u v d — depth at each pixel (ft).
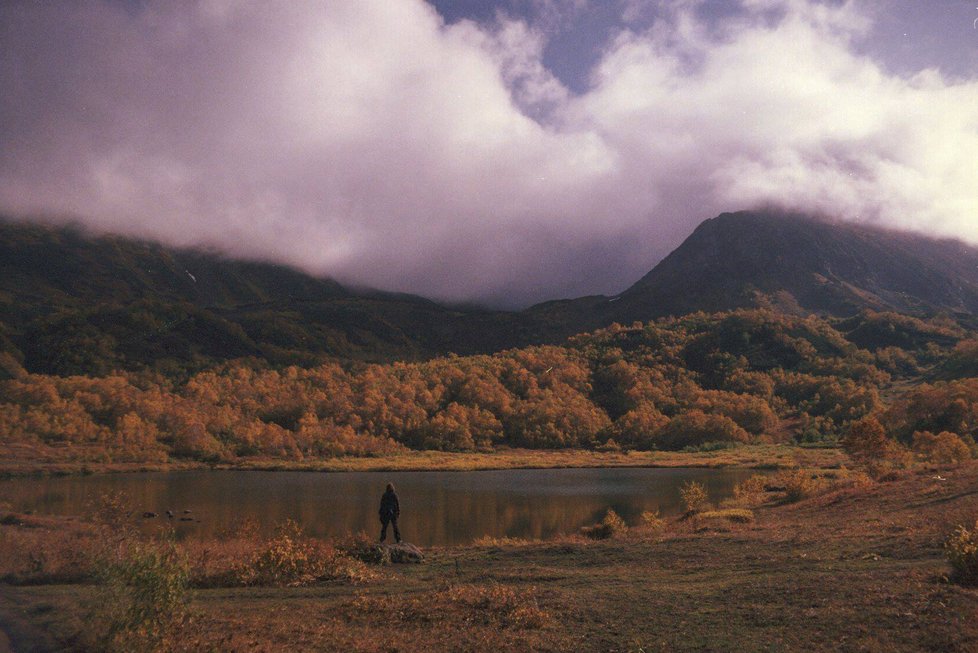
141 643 33.78
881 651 32.99
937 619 36.50
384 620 43.93
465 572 63.98
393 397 636.89
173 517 176.76
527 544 86.17
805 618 39.06
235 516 183.52
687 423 556.92
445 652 36.65
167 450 447.42
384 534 81.15
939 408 413.59
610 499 231.71
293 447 479.00
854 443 216.54
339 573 62.80
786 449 460.96
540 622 41.55
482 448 560.61
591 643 37.52
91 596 39.63
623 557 69.41
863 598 41.86
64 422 469.98
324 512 196.13
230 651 35.12
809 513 102.53
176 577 36.86
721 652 34.68
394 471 396.37
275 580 60.23
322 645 37.76
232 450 468.75
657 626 39.96
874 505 98.32
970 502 80.94
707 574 56.85
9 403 512.22
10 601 44.37
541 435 591.78
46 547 61.87
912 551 58.65
